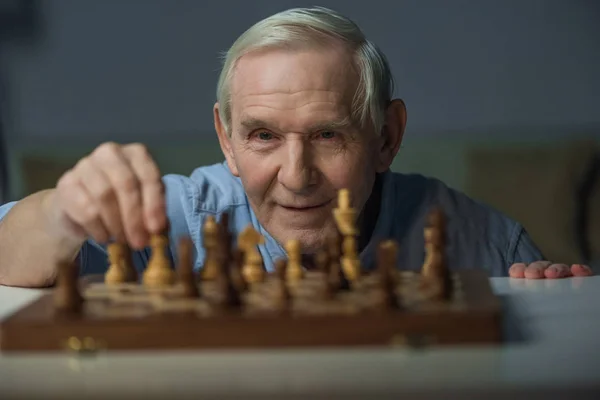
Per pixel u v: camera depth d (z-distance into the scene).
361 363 1.05
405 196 2.41
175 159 4.52
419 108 4.72
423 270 1.49
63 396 0.95
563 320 1.30
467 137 4.46
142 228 1.47
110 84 4.75
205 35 4.75
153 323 1.12
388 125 2.13
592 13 4.62
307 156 1.91
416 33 4.69
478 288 1.33
